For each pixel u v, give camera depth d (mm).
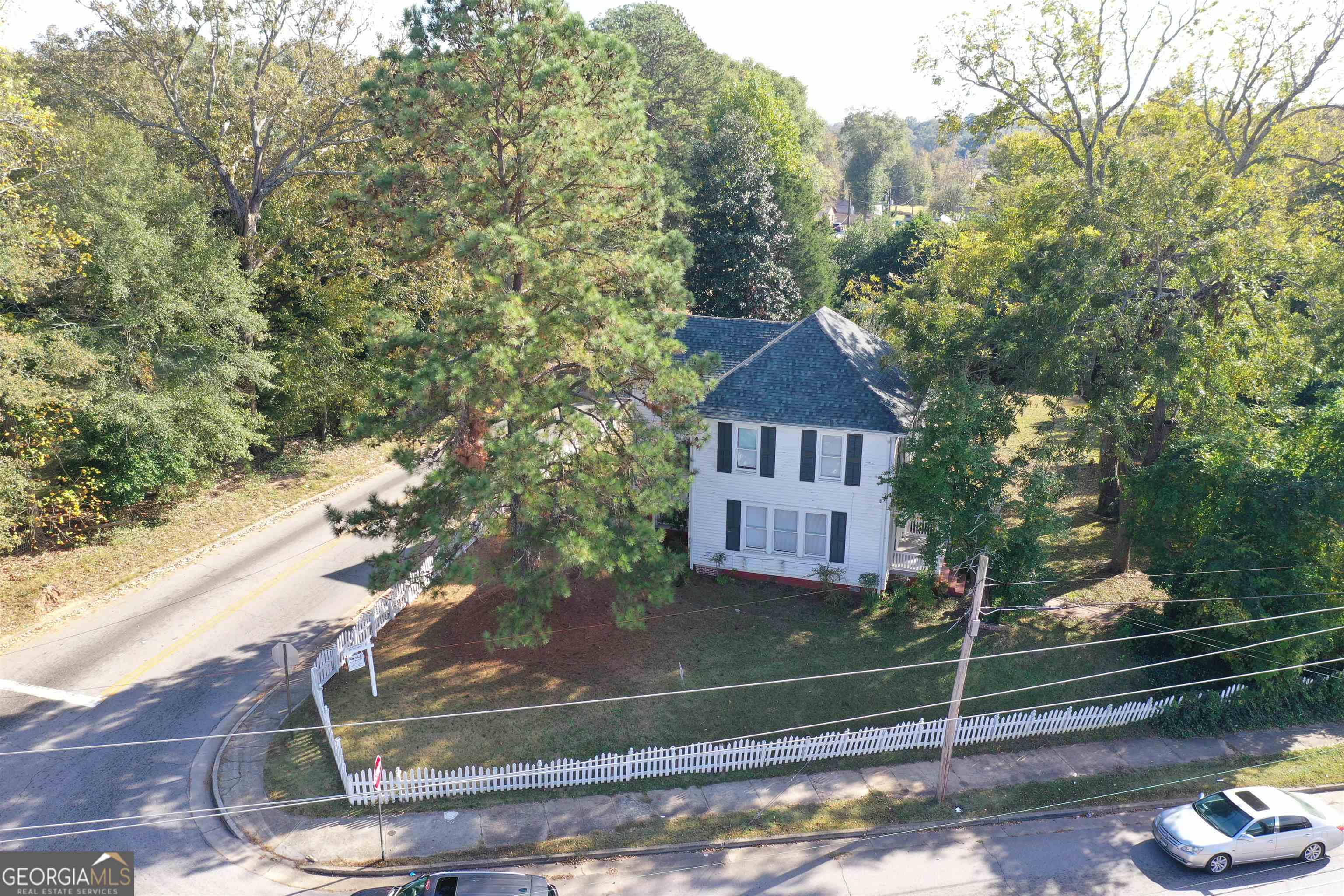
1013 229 34656
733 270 51750
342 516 22766
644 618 26344
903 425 26203
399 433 22906
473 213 22031
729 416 27547
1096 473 40906
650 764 19797
